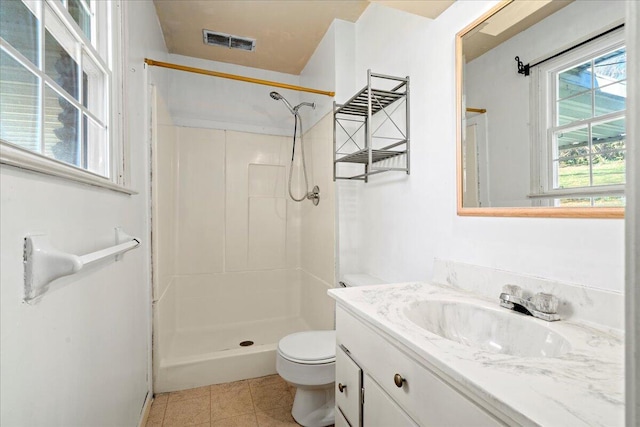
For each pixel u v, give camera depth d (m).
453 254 1.24
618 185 0.73
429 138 1.38
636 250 0.26
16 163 0.50
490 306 0.94
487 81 1.09
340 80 2.11
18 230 0.54
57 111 0.79
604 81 0.76
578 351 0.64
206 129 2.69
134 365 1.37
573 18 0.83
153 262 1.79
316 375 1.43
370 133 1.48
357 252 2.09
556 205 0.87
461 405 0.56
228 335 2.49
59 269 0.59
